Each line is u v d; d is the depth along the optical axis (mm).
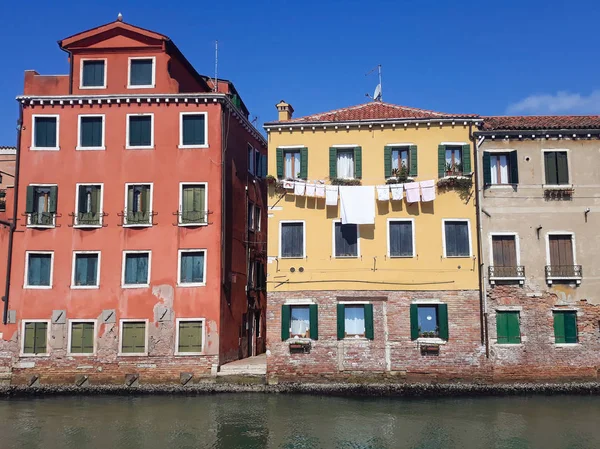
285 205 24359
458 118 24109
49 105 25750
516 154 24031
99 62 26375
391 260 23766
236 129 28094
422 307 23672
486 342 23047
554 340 23031
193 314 24422
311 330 23531
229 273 26125
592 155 24047
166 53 26266
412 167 24156
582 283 23312
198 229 24969
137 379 24016
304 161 24469
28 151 25594
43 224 25141
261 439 17109
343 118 24844
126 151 25453
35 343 24562
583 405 20625
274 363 23516
